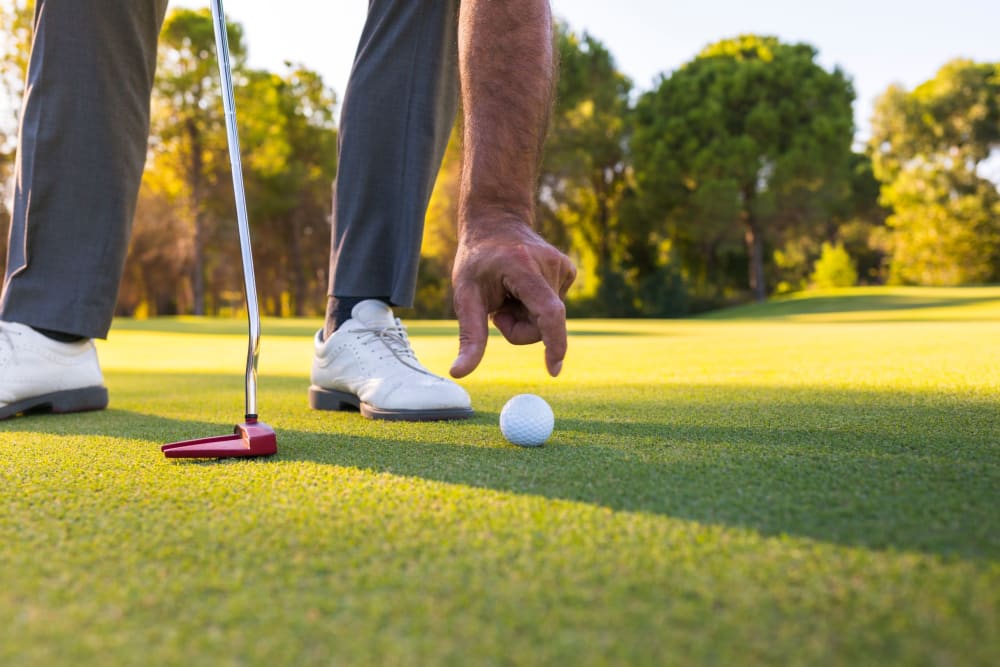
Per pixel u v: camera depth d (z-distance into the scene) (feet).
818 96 77.56
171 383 10.55
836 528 2.35
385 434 4.91
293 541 2.36
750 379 8.33
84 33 6.16
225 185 80.79
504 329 3.18
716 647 1.55
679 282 73.92
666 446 4.08
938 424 4.67
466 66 3.30
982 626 1.62
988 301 48.96
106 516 2.72
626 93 82.89
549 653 1.53
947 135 84.28
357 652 1.56
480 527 2.46
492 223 3.16
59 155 6.32
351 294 6.33
